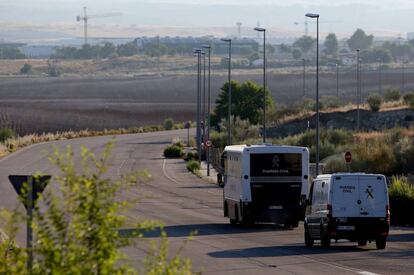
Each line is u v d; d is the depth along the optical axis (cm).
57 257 2145
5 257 2572
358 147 15738
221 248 7156
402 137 16750
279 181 9200
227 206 9969
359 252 6788
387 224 6962
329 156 16925
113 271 2178
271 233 8725
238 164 9381
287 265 5894
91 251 2180
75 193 2223
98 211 2206
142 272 4397
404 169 14462
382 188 6975
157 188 15825
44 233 2208
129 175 2400
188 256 6525
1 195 13375
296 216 9181
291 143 19850
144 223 2331
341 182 6962
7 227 2316
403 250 6938
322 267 5756
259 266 5847
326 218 6988
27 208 2638
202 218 10525
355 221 6938
